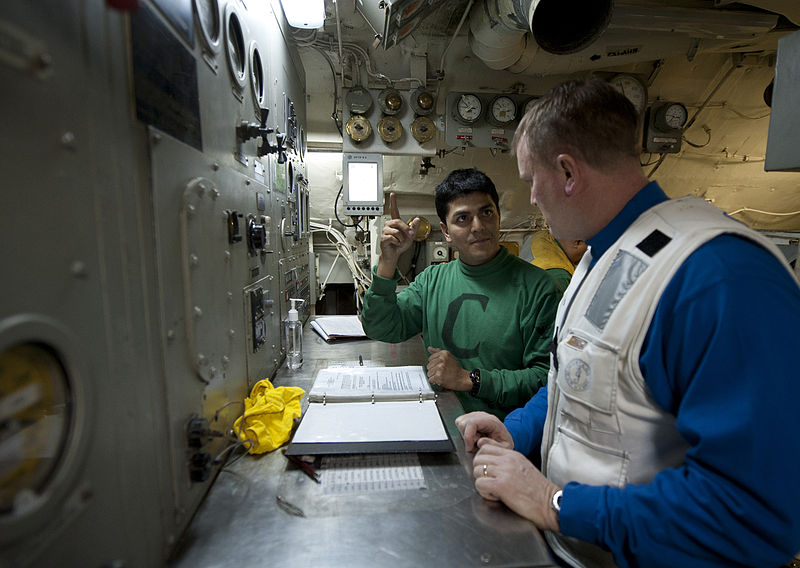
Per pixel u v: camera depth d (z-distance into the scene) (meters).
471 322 1.25
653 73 2.71
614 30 2.20
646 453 0.57
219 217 0.75
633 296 0.55
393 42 1.88
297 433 0.79
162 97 0.53
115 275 0.42
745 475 0.44
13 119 0.30
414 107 2.43
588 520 0.54
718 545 0.46
